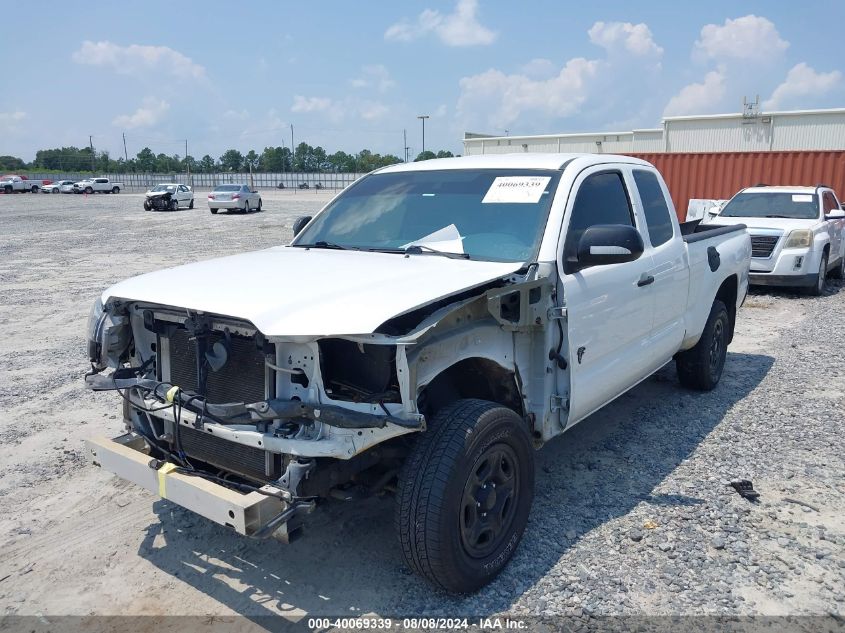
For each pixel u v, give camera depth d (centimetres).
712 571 353
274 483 300
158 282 359
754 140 2814
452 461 309
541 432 388
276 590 345
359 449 291
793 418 573
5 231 2539
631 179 496
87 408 615
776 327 946
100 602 338
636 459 493
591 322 414
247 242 2058
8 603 338
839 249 1363
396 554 375
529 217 409
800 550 372
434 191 461
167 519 418
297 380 305
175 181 10156
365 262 386
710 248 604
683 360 629
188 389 346
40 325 974
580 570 355
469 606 327
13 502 439
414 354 302
